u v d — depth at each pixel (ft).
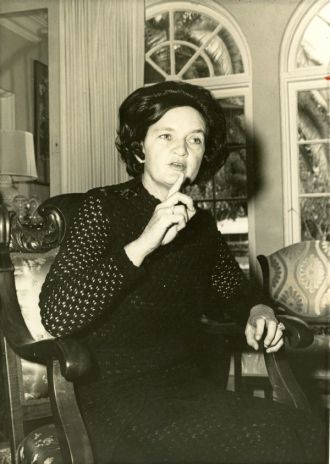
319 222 17.47
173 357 4.60
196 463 3.71
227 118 18.10
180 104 4.64
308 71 17.33
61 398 3.89
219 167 5.25
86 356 3.72
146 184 4.86
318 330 12.28
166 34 18.65
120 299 4.41
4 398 5.37
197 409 4.03
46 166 22.50
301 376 10.69
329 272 11.35
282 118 17.54
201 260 5.05
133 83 17.83
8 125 20.53
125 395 4.26
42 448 4.44
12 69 20.76
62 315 3.98
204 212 5.39
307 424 3.96
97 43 17.94
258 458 3.67
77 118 18.04
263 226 17.60
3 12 18.83
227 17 17.94
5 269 5.10
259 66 17.67
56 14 18.25
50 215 5.78
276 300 11.53
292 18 17.40
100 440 4.05
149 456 3.80
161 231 4.02
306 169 17.58
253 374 10.20
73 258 4.25
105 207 4.57
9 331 4.73
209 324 6.17
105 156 17.92
